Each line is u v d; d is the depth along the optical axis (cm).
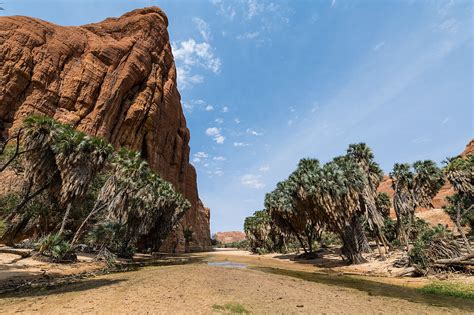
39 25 5653
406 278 2277
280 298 1327
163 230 5512
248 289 1532
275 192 4884
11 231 3048
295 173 3809
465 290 1598
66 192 2672
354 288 1766
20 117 4838
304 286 1764
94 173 2953
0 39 5000
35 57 5306
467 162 3694
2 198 3222
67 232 3306
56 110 5366
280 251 6575
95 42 6494
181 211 6206
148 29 7950
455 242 2336
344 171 3391
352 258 3400
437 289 1642
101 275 2117
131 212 3872
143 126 6931
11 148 3503
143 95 6981
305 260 4469
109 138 6028
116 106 6256
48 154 2639
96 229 3244
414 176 3806
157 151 7600
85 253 3534
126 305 1098
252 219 7394
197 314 988
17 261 2236
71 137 2717
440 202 8600
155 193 4516
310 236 4959
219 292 1400
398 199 3866
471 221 4344
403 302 1334
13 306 1082
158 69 7831
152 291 1384
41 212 3225
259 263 4000
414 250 2378
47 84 5350
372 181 4075
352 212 3288
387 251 3603
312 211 3622
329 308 1173
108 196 3341
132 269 2600
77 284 1634
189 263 3619
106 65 6425
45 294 1327
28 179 2598
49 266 2258
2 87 4759
